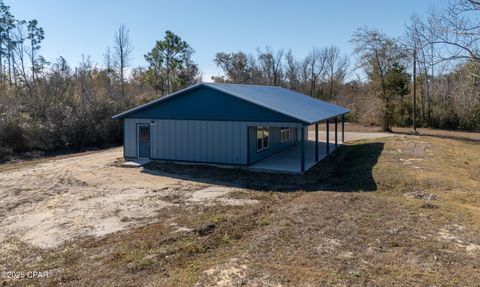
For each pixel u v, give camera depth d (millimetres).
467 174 14234
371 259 6414
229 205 10391
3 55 39250
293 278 5777
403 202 9898
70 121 23094
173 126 16844
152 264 6477
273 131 19047
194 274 6027
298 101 20969
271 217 9047
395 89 31484
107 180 13781
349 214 8930
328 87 51188
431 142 22891
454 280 5629
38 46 41344
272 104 16125
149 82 42656
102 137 25266
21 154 20047
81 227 8773
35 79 30375
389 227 7957
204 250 7090
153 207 10320
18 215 9789
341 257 6512
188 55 44562
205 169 15570
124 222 9078
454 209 9180
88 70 35031
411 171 14133
